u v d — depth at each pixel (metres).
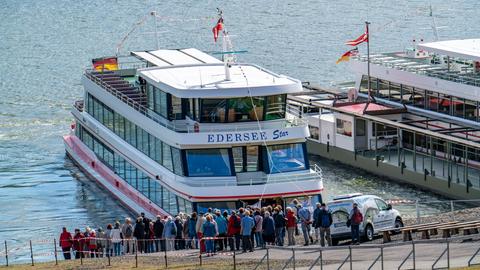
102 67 158.38
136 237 103.75
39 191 150.12
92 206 140.88
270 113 121.12
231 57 131.25
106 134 144.88
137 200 132.88
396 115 158.50
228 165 118.31
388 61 170.88
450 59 162.50
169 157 122.69
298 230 107.62
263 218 98.25
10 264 110.12
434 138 147.75
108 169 144.62
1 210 141.62
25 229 133.00
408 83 163.75
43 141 179.12
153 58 148.25
